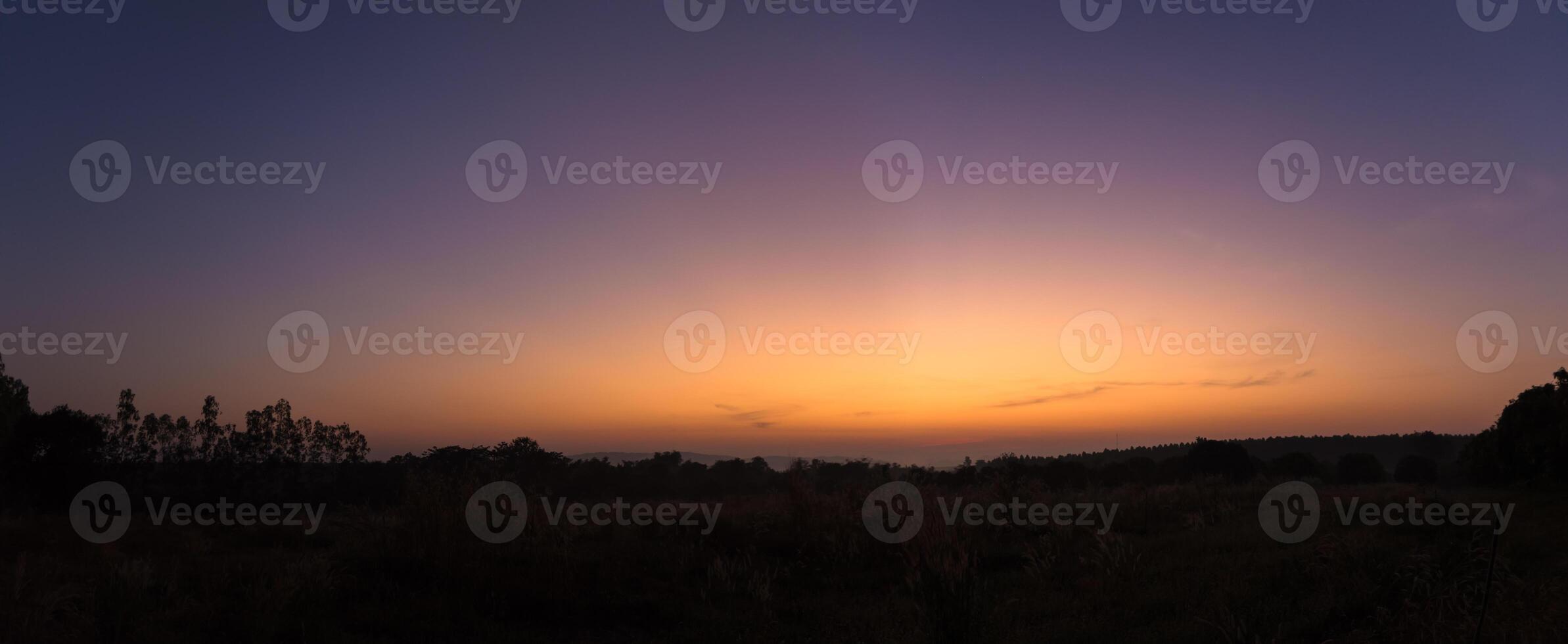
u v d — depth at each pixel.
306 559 11.20
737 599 11.05
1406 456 50.66
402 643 8.66
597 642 9.11
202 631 8.61
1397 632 8.16
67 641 8.00
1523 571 10.45
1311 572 10.93
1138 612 9.71
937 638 7.91
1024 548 14.25
